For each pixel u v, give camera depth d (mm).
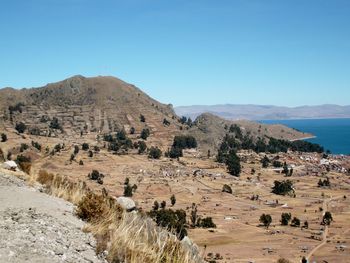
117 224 11734
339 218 180375
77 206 13211
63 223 10891
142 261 9039
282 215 166625
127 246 9547
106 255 9234
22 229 9266
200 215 169000
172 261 9625
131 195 192000
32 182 18562
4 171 20844
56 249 8430
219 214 176750
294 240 138000
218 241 130250
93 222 11711
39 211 11773
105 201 13438
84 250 9164
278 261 103500
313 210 195125
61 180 19781
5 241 8117
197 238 132500
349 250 125875
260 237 140250
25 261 7340
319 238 144125
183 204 190000
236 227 154250
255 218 173375
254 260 105625
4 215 10508
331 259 113500
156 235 11383
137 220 12602
